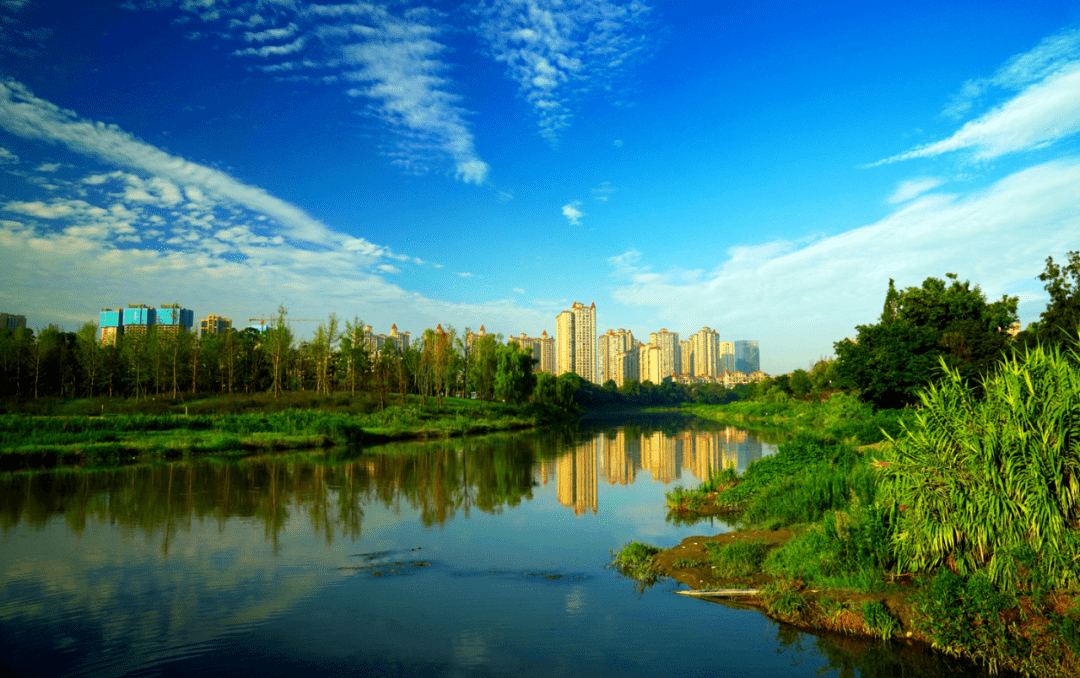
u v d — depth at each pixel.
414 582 11.66
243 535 15.67
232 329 79.69
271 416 47.78
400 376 77.06
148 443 34.81
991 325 40.97
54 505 19.64
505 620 9.57
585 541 14.95
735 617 9.56
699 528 16.06
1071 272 35.19
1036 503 7.57
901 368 38.44
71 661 8.13
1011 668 7.12
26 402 55.84
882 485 9.98
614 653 8.32
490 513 18.66
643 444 44.62
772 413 75.19
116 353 69.94
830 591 9.35
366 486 24.03
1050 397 7.94
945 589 7.89
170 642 8.82
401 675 7.70
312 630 9.22
